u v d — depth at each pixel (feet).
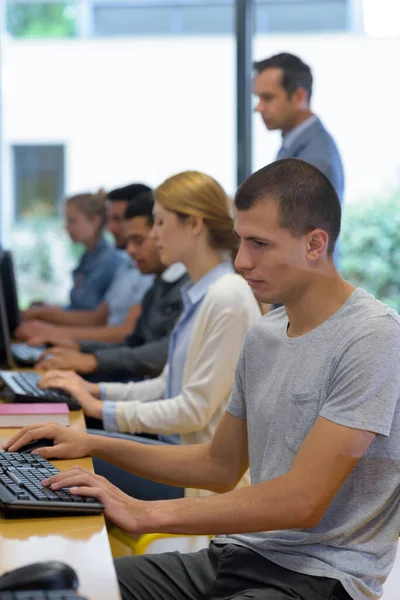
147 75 18.24
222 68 17.56
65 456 6.50
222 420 6.48
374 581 5.43
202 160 17.69
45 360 11.03
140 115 18.40
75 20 18.66
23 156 19.21
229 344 8.18
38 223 19.56
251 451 6.06
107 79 18.51
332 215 5.59
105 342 13.91
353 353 5.32
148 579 6.06
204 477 6.51
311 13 15.78
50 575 3.71
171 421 8.29
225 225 8.74
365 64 14.28
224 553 5.88
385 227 14.14
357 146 14.19
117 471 8.96
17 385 9.05
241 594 5.41
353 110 14.24
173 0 17.89
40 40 18.84
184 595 5.98
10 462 6.03
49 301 19.86
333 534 5.41
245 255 5.66
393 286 14.16
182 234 8.74
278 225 5.52
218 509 5.26
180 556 6.23
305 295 5.67
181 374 9.02
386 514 5.48
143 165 18.52
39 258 19.75
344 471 5.21
